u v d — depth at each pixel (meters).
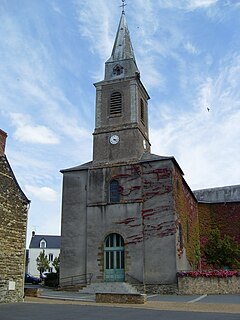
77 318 11.05
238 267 31.34
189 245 28.45
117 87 28.81
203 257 32.84
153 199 24.59
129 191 25.28
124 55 30.34
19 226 16.83
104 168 26.44
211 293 22.14
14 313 12.20
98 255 24.56
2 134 16.83
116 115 28.00
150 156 26.55
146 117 30.72
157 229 23.91
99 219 25.33
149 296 20.86
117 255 24.44
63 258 25.25
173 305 15.45
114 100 28.59
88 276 24.28
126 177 25.69
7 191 16.39
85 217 25.80
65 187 26.95
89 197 26.03
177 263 23.16
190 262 27.97
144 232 24.12
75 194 26.55
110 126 27.89
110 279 24.02
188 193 30.80
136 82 28.59
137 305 15.45
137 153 26.52
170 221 23.80
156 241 23.70
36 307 14.02
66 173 27.30
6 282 15.68
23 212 17.19
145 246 23.84
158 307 14.62
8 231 16.12
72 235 25.62
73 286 24.38
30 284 33.56
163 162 25.14
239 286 22.72
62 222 26.09
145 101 31.06
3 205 16.02
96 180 26.34
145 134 29.28
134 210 24.73
